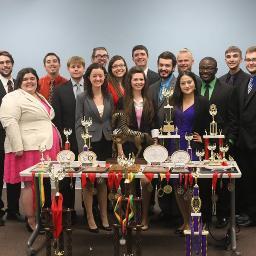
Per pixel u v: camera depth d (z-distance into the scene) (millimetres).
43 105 3852
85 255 3352
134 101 3752
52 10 5578
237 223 3982
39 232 3576
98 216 4148
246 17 5371
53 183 3291
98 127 3824
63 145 4066
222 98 3814
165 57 4047
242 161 3953
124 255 3059
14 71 5633
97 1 5547
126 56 5594
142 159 3547
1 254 3396
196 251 2902
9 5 5582
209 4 5406
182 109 3664
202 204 3891
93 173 3131
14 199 4289
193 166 3252
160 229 3949
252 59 3803
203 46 5469
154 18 5508
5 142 3861
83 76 3947
